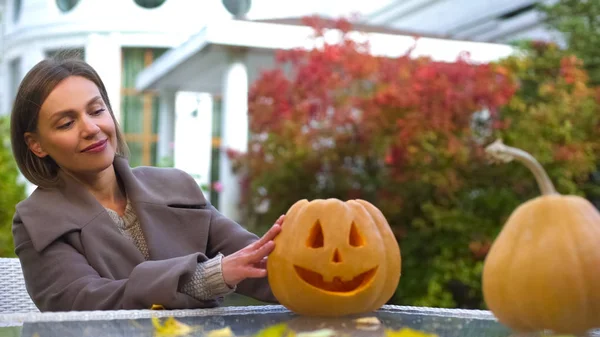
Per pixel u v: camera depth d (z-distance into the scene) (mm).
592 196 6250
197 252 1775
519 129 5594
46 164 1896
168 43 12180
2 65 13773
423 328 1285
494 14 9203
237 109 7422
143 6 12234
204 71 8812
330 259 1404
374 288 1435
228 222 2066
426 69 5359
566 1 7477
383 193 5570
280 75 6168
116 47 12133
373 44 6207
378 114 5340
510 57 5984
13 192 5117
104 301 1578
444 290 5160
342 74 5906
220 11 12375
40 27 12555
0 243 4668
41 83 1808
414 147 5215
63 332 1219
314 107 5852
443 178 5246
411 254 5348
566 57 6012
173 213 1947
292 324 1331
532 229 1064
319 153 6016
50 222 1750
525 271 1038
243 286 1938
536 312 1033
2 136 5426
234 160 7289
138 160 12500
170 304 1530
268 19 7145
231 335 1196
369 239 1448
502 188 5539
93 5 12180
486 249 5059
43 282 1709
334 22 6312
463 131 5410
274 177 6328
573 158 5508
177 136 12312
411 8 10758
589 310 1018
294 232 1454
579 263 1018
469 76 5395
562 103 5715
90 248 1754
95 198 1857
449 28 10078
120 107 12281
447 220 5141
